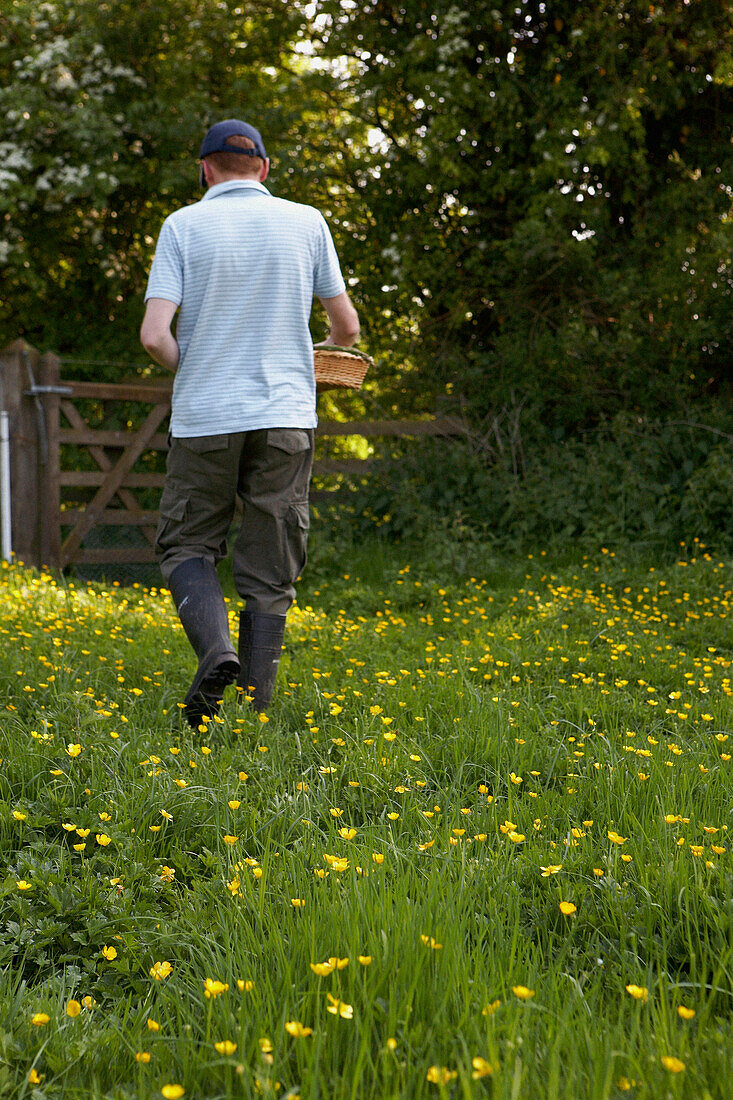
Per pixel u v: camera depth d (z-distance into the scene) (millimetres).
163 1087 1245
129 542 7605
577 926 1796
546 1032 1380
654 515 7375
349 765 2680
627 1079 1252
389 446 8711
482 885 1898
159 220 10578
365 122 10500
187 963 1720
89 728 2836
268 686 3221
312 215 3270
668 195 9156
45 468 7086
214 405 3068
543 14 9336
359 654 4203
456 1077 1240
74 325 10414
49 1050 1419
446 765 2803
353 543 7980
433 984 1472
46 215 10039
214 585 3094
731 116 9586
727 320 8500
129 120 9539
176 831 2250
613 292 8578
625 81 9039
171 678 3682
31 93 9148
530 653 4156
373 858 1940
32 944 1763
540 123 9188
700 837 2158
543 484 7820
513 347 8719
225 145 3217
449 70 9016
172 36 10258
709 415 8258
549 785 2723
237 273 3100
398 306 10008
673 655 4238
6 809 2230
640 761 2701
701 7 8969
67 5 9586
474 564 6867
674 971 1706
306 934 1644
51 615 4527
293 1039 1370
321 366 3555
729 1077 1254
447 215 10047
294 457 3148
